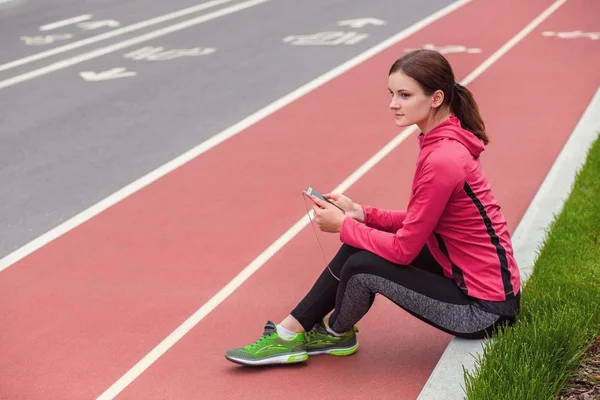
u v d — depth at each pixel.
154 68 16.47
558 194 8.77
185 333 6.52
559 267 6.88
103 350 6.30
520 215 8.76
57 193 9.93
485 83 14.46
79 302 7.09
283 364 5.98
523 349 5.43
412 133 11.85
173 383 5.82
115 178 10.38
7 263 7.98
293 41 18.70
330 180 10.03
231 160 10.86
